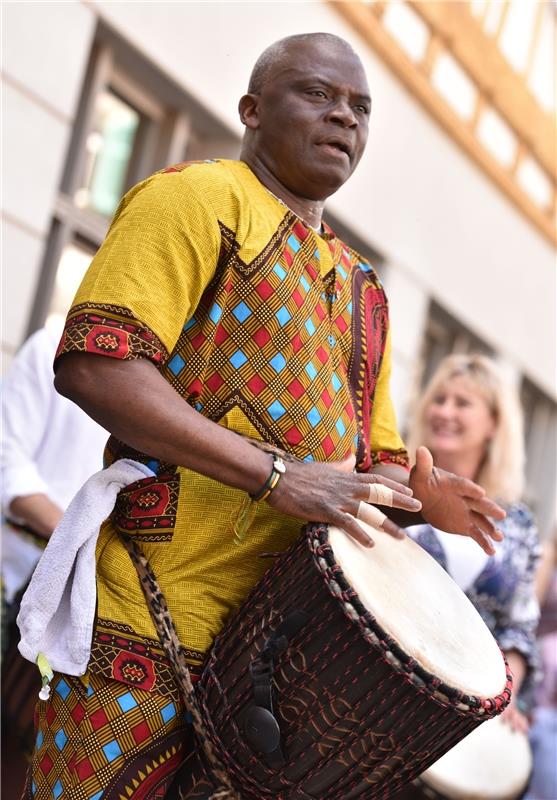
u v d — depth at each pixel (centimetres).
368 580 520
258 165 590
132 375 499
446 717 511
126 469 545
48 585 527
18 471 875
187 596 536
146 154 1633
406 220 2131
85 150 1518
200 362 537
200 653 532
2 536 893
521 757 988
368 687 505
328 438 568
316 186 586
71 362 503
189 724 536
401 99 2089
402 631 506
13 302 1359
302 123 579
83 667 517
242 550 545
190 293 528
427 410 1151
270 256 554
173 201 533
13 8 1345
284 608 518
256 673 510
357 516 525
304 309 564
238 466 512
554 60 2719
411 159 2130
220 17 1647
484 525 609
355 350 600
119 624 528
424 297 2194
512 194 2422
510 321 2502
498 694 528
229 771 526
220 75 1666
